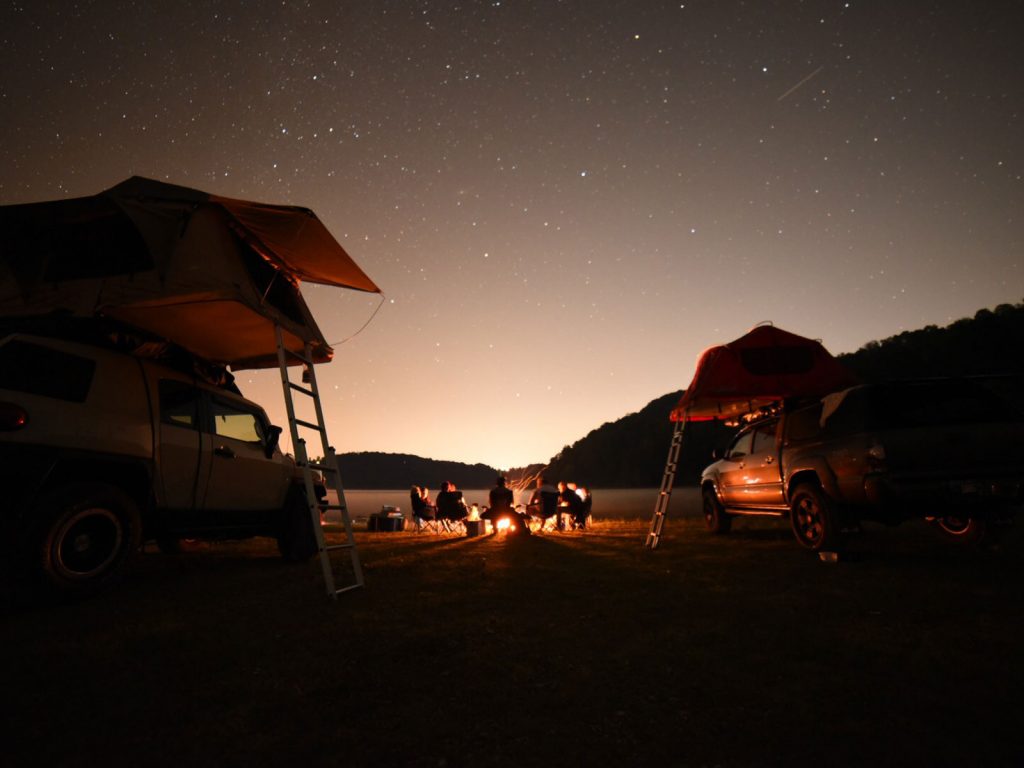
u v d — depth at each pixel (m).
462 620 4.22
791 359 8.37
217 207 5.65
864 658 3.31
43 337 4.67
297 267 6.82
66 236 5.32
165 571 6.31
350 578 5.87
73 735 2.44
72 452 4.54
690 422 9.74
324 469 5.59
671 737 2.46
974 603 4.44
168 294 5.05
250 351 6.99
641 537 10.02
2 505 4.30
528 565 6.70
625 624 4.10
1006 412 6.33
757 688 2.94
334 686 2.98
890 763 2.22
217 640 3.70
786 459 7.71
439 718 2.64
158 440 5.38
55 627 3.95
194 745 2.37
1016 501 5.86
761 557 7.00
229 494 6.28
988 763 2.20
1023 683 2.90
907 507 5.98
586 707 2.75
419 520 14.45
